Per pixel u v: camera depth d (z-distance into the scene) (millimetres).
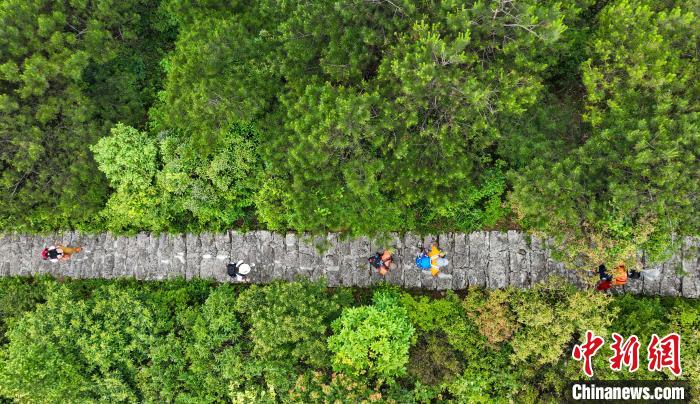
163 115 19297
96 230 20844
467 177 17688
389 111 14305
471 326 18531
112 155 18406
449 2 13805
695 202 14969
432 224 20109
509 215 19828
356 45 15516
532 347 17281
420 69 13344
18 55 16500
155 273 20938
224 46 16203
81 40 17688
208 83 16281
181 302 19828
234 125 18938
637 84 14844
